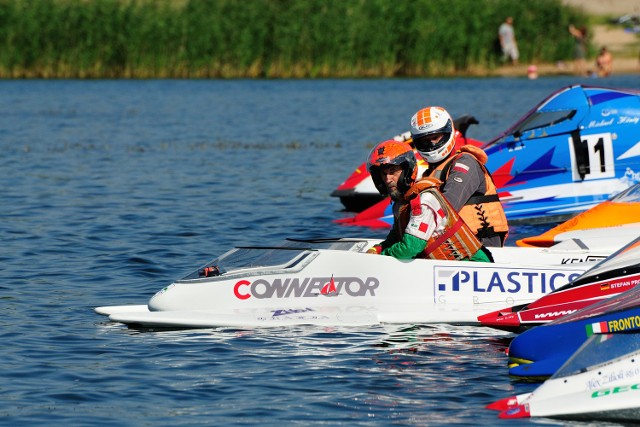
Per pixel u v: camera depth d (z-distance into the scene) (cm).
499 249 2959
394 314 2741
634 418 2069
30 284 3288
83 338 2641
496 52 15588
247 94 12662
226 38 15175
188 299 2809
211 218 4609
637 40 17300
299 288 2811
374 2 15288
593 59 15975
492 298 2784
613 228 3472
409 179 2791
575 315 2298
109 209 4828
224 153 7188
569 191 4522
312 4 15250
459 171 2909
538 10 15725
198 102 11700
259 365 2408
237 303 2802
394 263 2806
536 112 4584
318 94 12544
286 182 5825
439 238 2819
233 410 2117
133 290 3212
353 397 2191
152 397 2198
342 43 15162
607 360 2139
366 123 9338
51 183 5697
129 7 15088
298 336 2628
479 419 2066
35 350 2534
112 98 12206
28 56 14950
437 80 14612
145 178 5919
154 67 15150
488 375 2331
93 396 2203
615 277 2631
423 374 2339
